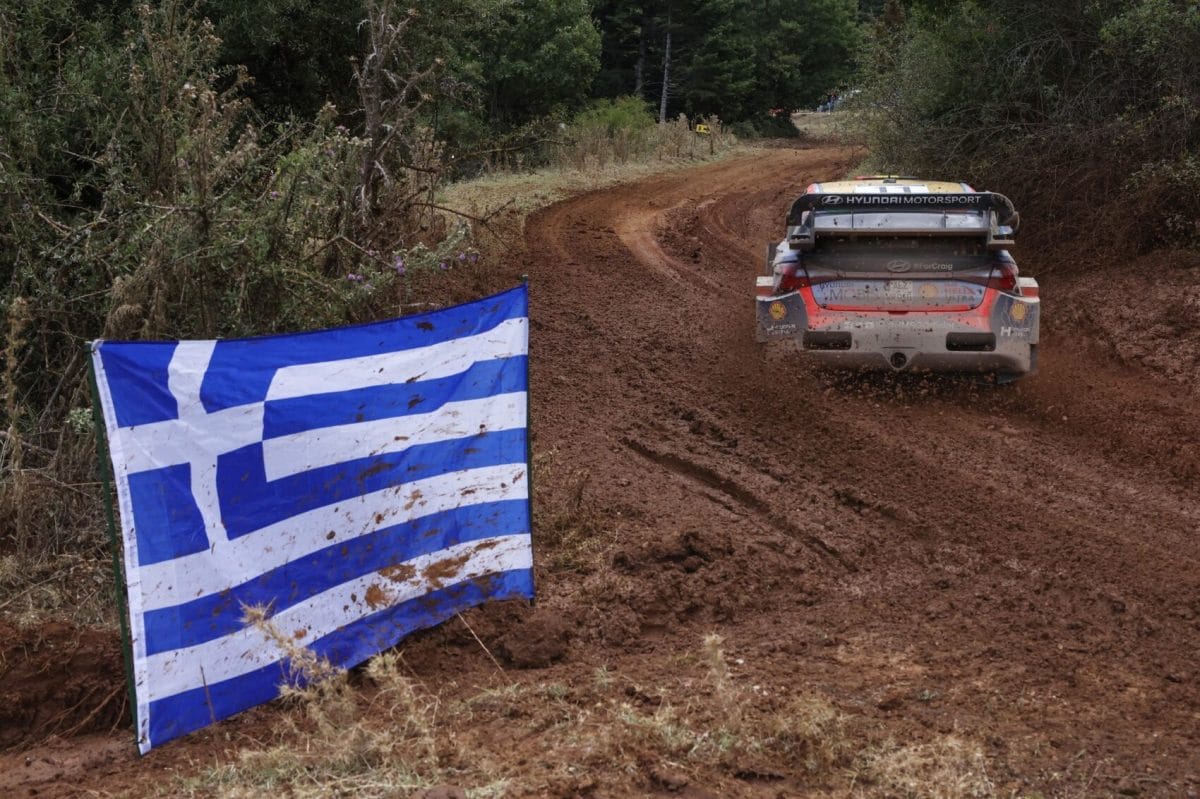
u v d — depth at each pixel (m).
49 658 4.63
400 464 4.69
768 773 3.54
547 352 10.38
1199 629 4.99
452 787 3.26
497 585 5.04
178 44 7.29
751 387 9.16
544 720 3.99
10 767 4.06
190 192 6.24
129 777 3.78
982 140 15.37
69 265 6.60
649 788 3.43
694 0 54.34
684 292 13.55
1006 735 3.92
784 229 19.20
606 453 7.63
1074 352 10.27
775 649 4.80
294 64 16.41
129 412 3.80
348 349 4.48
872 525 6.43
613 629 5.04
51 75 7.89
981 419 8.41
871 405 8.70
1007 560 5.86
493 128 29.48
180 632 3.98
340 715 3.96
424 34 14.42
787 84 61.69
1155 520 6.41
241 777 3.64
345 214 7.48
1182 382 9.31
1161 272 12.16
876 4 76.00
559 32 35.56
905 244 8.59
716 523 6.33
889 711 4.12
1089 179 13.84
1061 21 15.00
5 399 5.80
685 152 33.75
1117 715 4.12
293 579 4.36
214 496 4.06
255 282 6.33
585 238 17.17
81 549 5.50
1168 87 13.73
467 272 12.96
